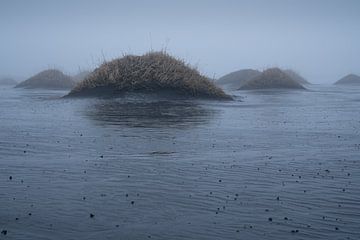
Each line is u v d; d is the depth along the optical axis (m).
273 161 12.38
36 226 7.30
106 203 8.43
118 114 23.39
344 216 7.90
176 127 18.94
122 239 6.85
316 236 7.04
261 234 7.09
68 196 8.84
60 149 13.70
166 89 32.44
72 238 6.86
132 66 33.69
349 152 13.92
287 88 57.84
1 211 7.95
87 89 33.31
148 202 8.52
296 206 8.41
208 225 7.43
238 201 8.66
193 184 9.80
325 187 9.70
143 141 15.24
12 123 19.92
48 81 62.25
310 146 14.98
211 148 14.24
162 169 11.13
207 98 33.03
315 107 31.33
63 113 23.94
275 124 20.97
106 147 14.05
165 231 7.16
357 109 29.94
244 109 27.95
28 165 11.46
